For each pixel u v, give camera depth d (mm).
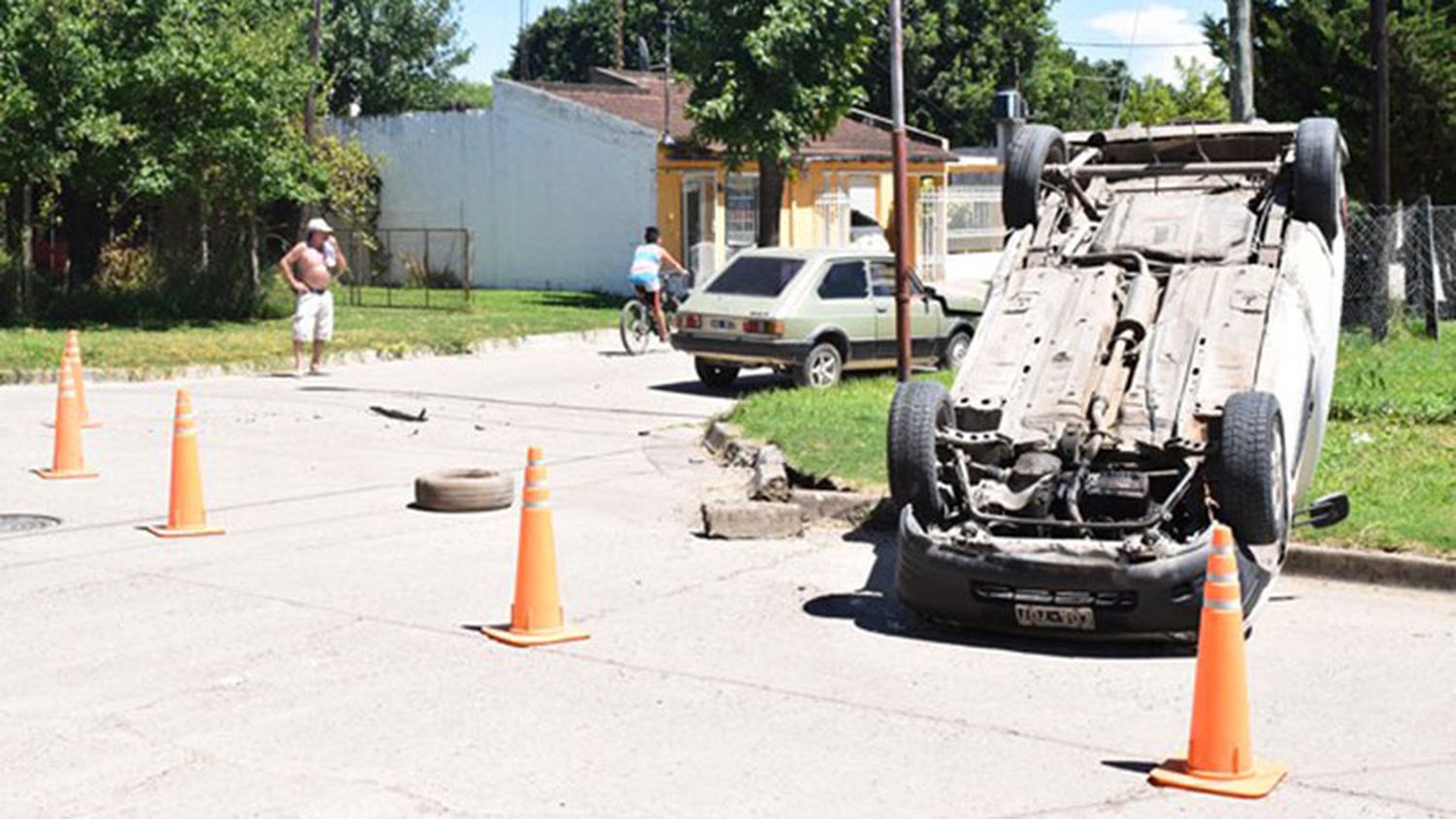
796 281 19641
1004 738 6879
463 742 6809
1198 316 9438
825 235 38938
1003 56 58125
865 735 6930
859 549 10930
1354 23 28875
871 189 39969
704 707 7320
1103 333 9523
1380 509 10492
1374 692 7508
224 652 8227
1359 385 16906
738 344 19625
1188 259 10008
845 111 32688
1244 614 8125
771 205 33094
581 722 7098
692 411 18188
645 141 35281
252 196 28203
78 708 7277
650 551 10852
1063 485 8680
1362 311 22031
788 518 11305
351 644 8391
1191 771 6305
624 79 43781
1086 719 7160
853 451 13117
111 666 7977
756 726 7051
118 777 6375
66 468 13500
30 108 24188
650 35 71000
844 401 16594
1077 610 8148
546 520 8578
